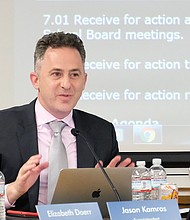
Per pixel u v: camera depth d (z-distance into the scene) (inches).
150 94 332.2
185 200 327.3
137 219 141.5
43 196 197.8
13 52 327.0
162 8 332.2
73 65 201.0
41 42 204.5
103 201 182.5
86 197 179.3
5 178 202.5
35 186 196.4
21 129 207.6
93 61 331.3
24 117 210.7
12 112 212.8
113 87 331.9
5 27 327.6
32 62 327.6
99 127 217.6
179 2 332.8
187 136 331.9
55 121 208.4
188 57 332.2
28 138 205.8
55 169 198.7
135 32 332.2
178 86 332.5
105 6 332.2
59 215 139.3
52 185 197.0
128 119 331.3
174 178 329.1
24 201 196.9
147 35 332.8
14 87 326.3
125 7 332.8
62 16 330.3
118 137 330.0
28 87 326.6
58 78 201.8
